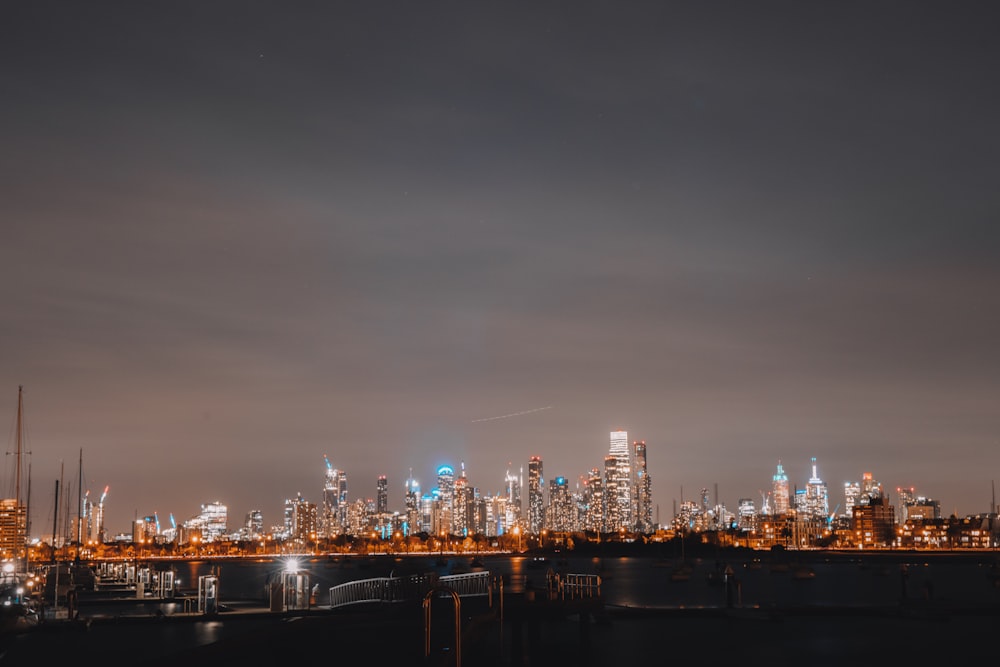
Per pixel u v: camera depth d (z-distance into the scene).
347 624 79.69
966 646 122.69
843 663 109.94
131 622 124.81
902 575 194.88
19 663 97.62
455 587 120.62
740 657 113.00
